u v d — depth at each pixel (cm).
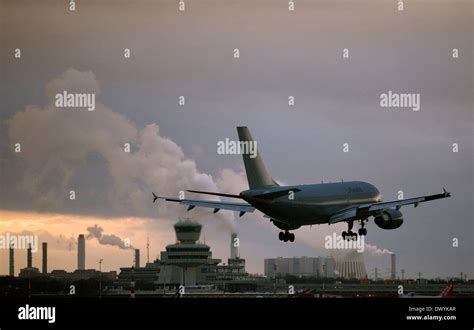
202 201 12362
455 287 16412
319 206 12444
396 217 12950
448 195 12038
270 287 17850
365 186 13175
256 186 12012
